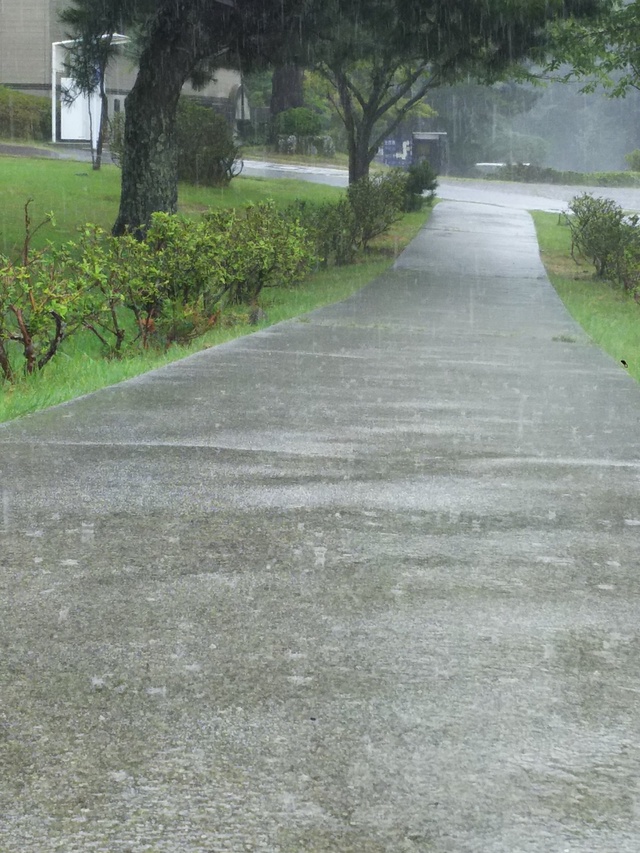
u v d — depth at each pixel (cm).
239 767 284
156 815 261
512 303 2053
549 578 450
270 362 1137
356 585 434
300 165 5947
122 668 346
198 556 466
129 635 375
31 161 4278
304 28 2294
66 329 1127
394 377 1062
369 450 701
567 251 3406
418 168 4762
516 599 423
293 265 1812
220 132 4172
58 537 488
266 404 871
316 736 302
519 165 7469
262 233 1800
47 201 3150
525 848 251
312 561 464
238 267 1667
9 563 450
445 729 308
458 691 334
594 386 1043
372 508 555
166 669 346
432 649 369
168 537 493
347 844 250
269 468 638
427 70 3891
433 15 2386
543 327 1656
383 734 304
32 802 265
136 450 677
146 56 2347
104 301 1230
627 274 2525
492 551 486
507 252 3278
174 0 2233
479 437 761
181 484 592
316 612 402
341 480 613
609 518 548
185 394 907
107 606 403
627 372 1156
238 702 323
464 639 379
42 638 371
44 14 5847
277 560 464
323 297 2041
